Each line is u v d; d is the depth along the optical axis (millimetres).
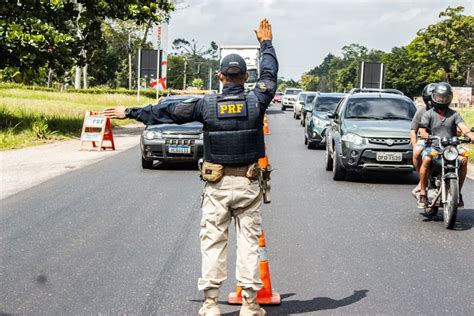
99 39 28797
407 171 14078
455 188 9359
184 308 6086
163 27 45531
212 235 5605
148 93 68312
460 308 6113
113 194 12367
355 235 9133
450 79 109375
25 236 8914
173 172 15758
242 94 5535
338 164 14383
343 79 178250
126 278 7020
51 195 12195
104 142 24016
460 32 106312
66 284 6801
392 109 15430
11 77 25500
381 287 6754
